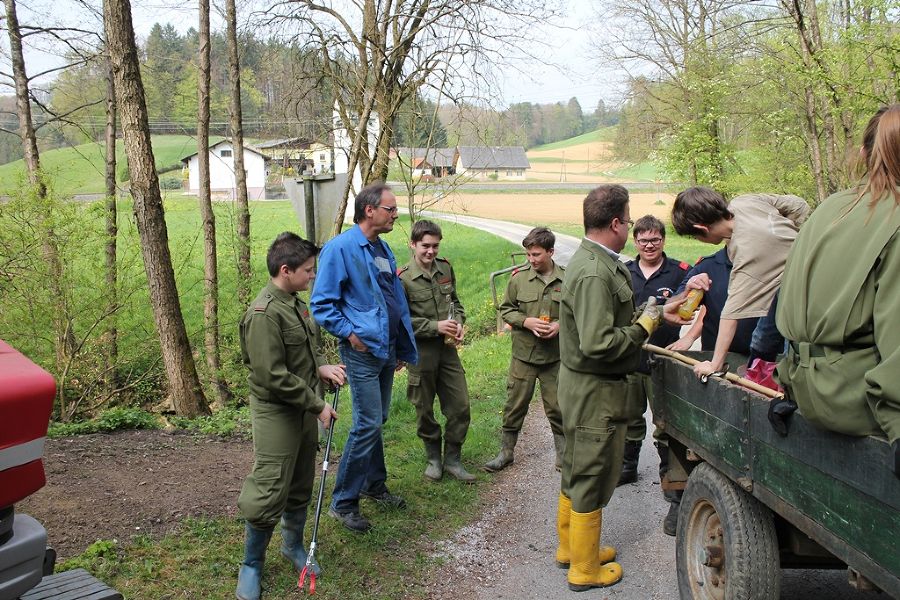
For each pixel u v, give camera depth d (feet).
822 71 41.60
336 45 42.83
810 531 8.87
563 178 331.57
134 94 25.13
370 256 15.61
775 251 12.13
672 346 16.46
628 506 17.97
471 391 29.68
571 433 13.75
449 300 19.15
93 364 31.27
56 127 48.75
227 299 35.55
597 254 13.16
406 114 44.11
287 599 13.48
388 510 17.34
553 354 19.34
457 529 16.93
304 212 24.81
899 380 7.28
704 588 11.97
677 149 91.04
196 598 13.07
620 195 13.15
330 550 15.21
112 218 31.35
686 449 13.74
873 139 8.52
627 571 14.75
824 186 55.98
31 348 30.01
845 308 8.00
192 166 175.83
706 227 13.24
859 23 38.91
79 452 19.72
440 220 161.48
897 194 8.02
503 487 19.40
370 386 15.69
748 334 14.74
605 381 13.46
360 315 15.29
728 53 68.49
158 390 33.45
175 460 19.58
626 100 103.19
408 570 14.96
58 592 10.31
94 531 14.99
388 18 40.86
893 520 7.39
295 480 14.07
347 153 45.52
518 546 16.15
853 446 8.00
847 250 8.21
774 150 76.13
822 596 13.08
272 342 12.80
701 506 12.13
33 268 28.81
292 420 13.23
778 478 9.54
